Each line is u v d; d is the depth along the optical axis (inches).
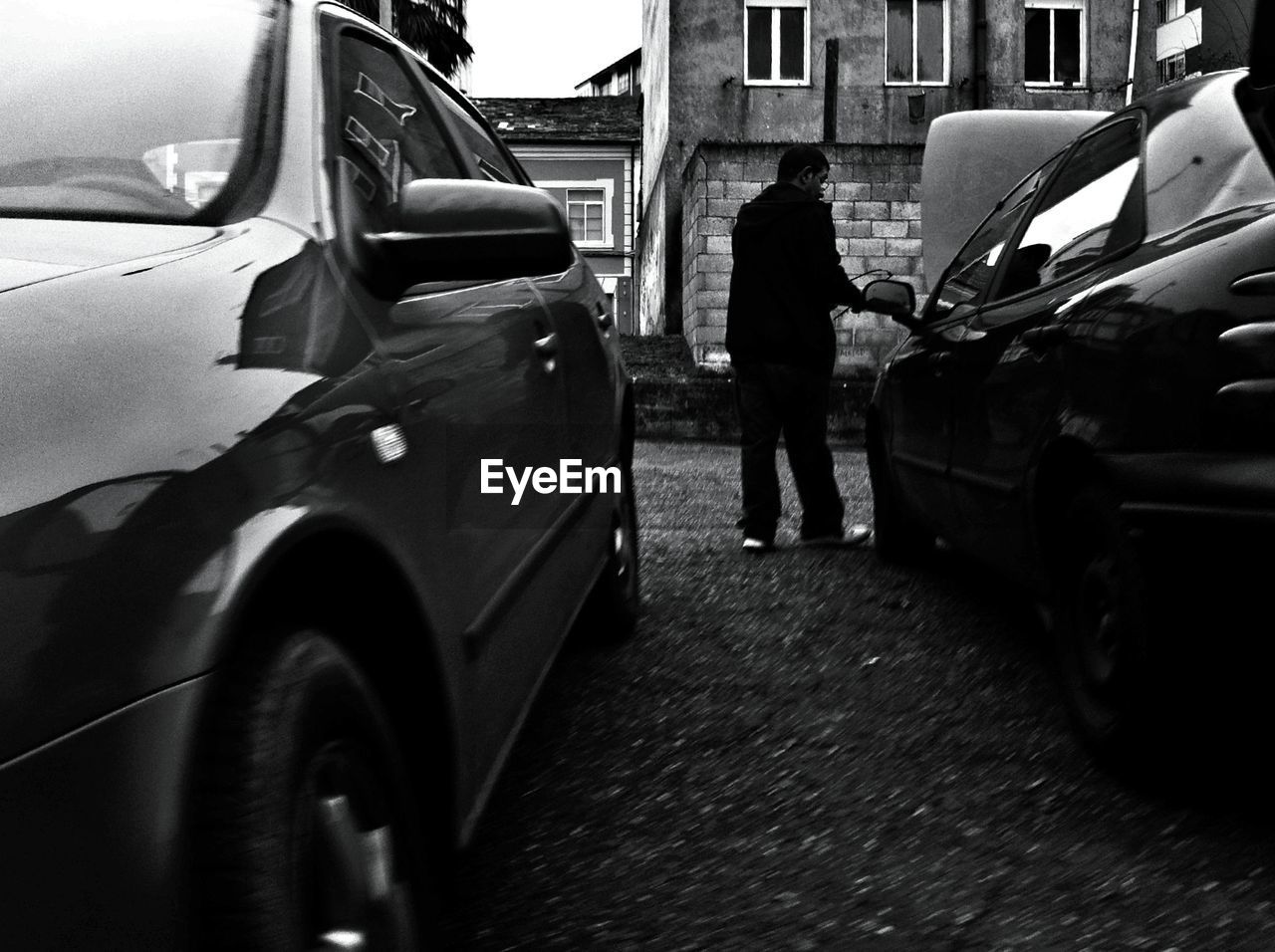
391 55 126.2
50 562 50.6
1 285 62.2
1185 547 111.9
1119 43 912.3
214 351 64.4
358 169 94.9
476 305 106.3
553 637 124.3
